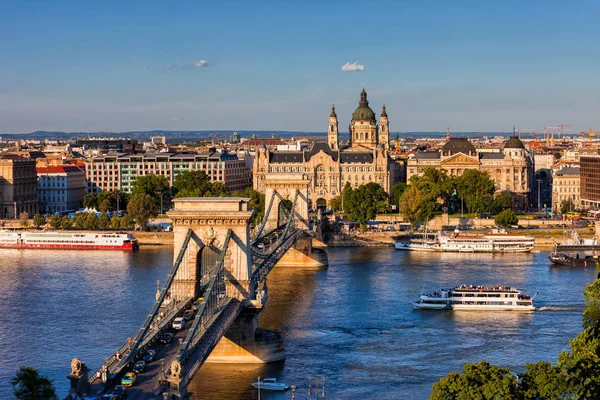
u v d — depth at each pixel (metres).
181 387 161.75
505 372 173.62
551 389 168.75
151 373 175.50
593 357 175.12
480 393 164.75
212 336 195.62
